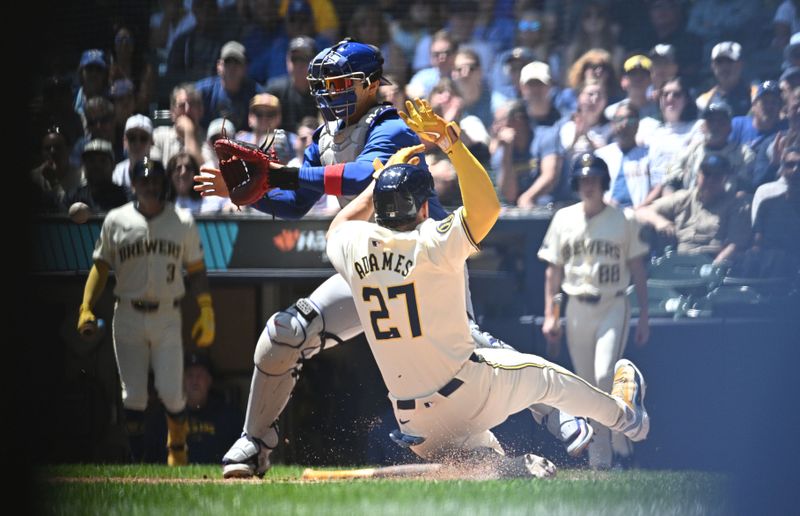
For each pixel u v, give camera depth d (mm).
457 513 13562
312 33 39156
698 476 20094
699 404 31969
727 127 33781
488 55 37625
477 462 19047
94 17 37062
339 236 17656
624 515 14031
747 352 32125
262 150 18750
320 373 32938
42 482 18828
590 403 18547
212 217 33375
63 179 35375
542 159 35031
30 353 33750
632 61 35719
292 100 37406
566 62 37656
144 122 35625
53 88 36125
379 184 17047
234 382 34031
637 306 33000
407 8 39125
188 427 33438
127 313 30703
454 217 16656
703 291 32719
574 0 37875
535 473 19109
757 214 33156
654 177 34375
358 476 19938
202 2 38062
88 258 34312
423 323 17078
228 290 33844
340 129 19797
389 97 37000
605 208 30750
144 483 18625
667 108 35344
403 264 16922
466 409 17703
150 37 37625
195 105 36500
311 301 19609
